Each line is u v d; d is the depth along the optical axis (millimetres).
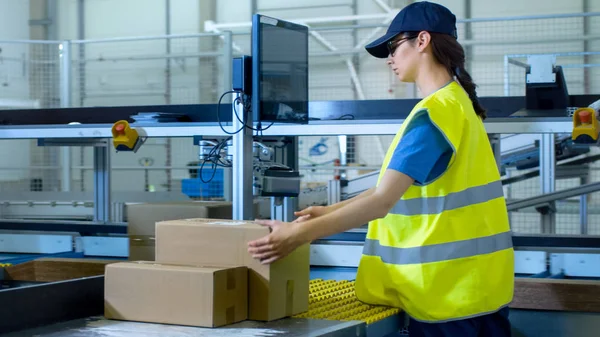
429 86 1942
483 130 1964
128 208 3186
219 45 10320
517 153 5738
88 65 10641
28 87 10211
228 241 1858
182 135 3516
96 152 5637
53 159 10148
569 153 5648
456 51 1942
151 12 10539
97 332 1728
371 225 2109
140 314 1836
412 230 1919
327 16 9883
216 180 7934
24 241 5559
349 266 4691
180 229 1916
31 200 6980
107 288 1890
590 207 8102
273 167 2963
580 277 4168
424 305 1876
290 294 1928
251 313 1847
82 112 4770
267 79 2635
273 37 2664
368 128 3344
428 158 1746
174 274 1781
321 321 1849
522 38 8898
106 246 5309
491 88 8992
